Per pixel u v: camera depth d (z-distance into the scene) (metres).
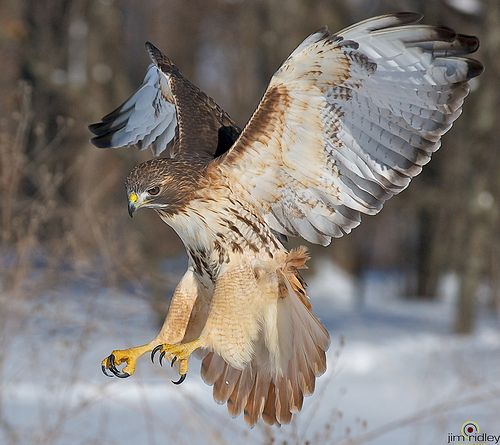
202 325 9.52
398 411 15.80
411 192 27.06
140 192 9.07
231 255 9.23
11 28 22.45
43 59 23.00
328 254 30.17
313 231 9.32
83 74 23.20
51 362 15.08
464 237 24.45
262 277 9.23
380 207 9.07
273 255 9.28
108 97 23.25
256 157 9.15
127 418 14.38
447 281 34.59
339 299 28.86
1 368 14.30
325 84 8.88
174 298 9.50
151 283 17.67
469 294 23.27
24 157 15.85
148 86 10.86
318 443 12.90
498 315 26.34
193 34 37.75
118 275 17.11
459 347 21.05
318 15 27.22
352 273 30.33
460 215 25.33
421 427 15.05
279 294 9.25
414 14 8.58
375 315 26.00
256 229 9.26
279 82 8.89
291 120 9.02
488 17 23.12
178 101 10.23
